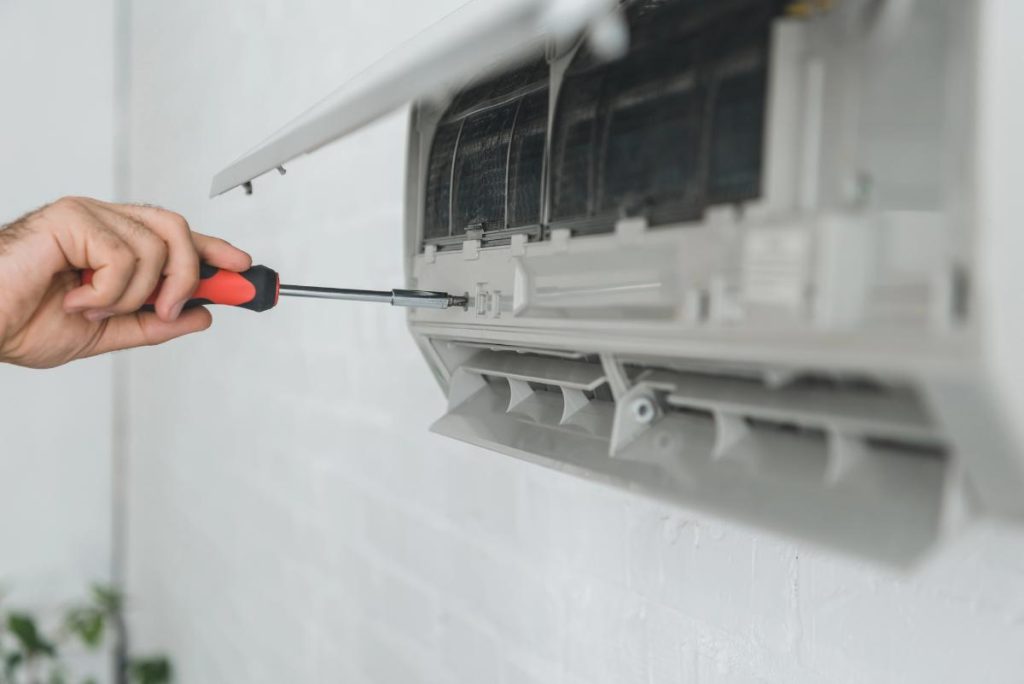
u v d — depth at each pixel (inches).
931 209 12.0
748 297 14.4
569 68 20.1
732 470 17.0
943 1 12.1
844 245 12.8
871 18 13.0
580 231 19.1
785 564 25.6
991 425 11.7
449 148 25.6
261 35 61.0
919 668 22.1
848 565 23.8
